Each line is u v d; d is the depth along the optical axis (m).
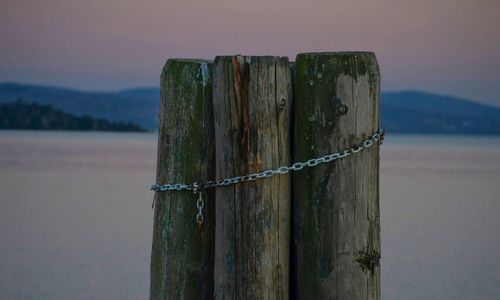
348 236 4.68
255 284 4.71
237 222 4.73
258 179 4.69
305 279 4.78
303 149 4.71
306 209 4.74
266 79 4.66
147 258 15.83
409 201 29.38
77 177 39.94
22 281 13.41
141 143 138.25
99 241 17.98
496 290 13.41
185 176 4.97
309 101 4.66
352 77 4.62
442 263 15.91
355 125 4.64
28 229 19.94
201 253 5.02
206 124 4.93
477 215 24.44
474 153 98.62
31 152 79.00
